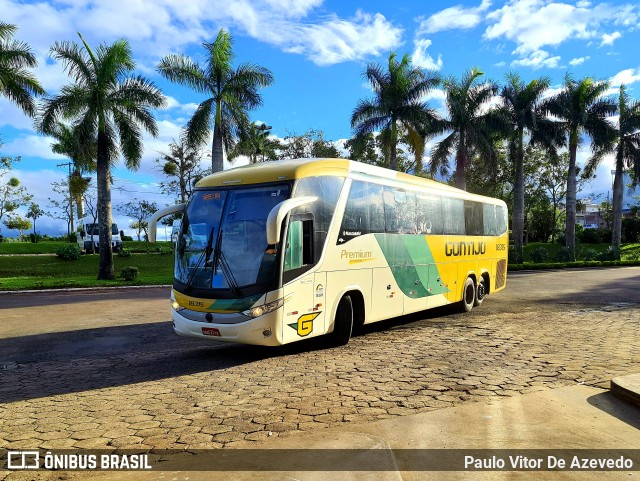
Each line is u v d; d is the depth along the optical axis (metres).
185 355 8.57
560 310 13.12
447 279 12.54
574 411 5.02
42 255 38.34
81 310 15.33
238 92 26.48
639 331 9.69
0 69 22.55
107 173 26.41
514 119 36.28
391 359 7.63
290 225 7.78
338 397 5.69
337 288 8.72
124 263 36.59
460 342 8.88
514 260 36.59
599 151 41.69
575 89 38.19
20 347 9.62
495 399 5.45
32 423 5.10
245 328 7.36
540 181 52.59
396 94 30.06
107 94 25.02
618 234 43.78
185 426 4.90
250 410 5.34
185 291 7.93
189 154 44.88
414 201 11.30
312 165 8.34
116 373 7.31
